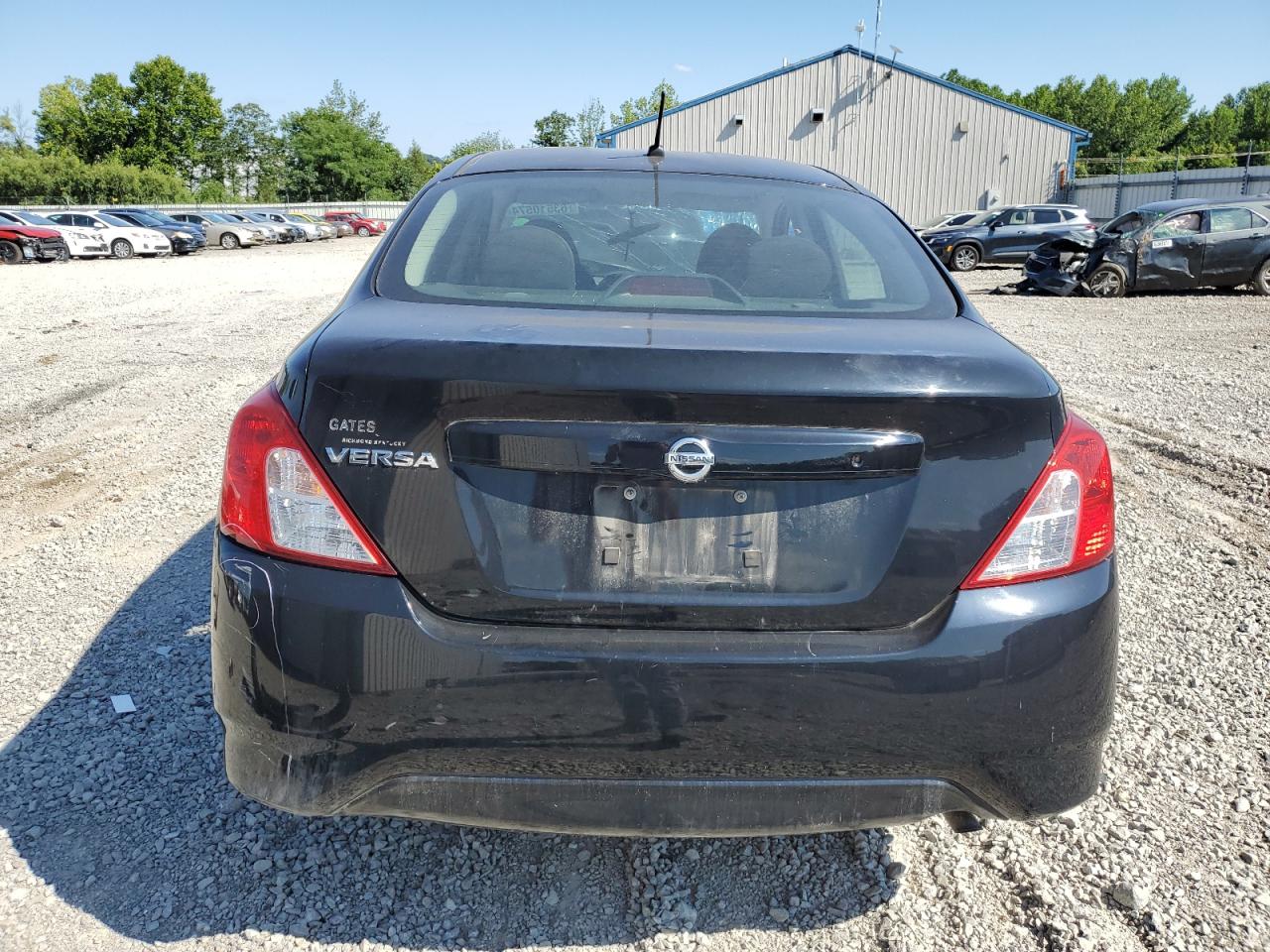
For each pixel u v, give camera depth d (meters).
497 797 1.81
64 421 6.86
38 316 13.05
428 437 1.75
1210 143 99.06
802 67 35.66
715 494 1.79
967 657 1.79
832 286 2.35
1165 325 12.56
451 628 1.78
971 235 23.20
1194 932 2.13
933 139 35.81
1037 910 2.21
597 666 1.75
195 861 2.35
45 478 5.55
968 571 1.81
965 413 1.79
